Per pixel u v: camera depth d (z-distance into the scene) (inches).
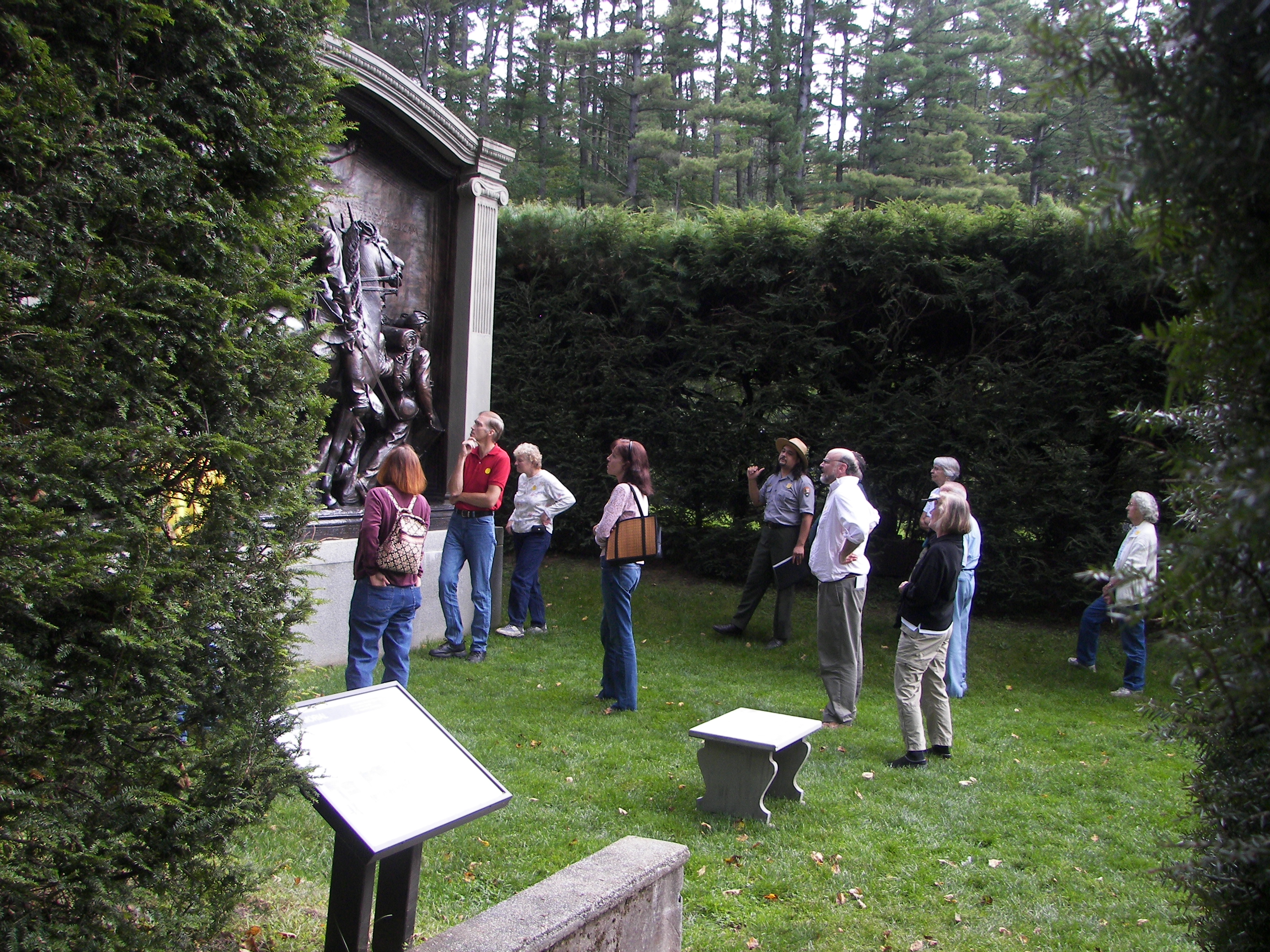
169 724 94.2
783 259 431.5
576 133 1445.6
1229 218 59.4
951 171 1099.9
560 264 476.7
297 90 107.8
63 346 83.7
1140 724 276.1
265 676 100.9
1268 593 60.5
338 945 105.7
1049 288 381.1
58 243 86.4
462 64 1409.9
